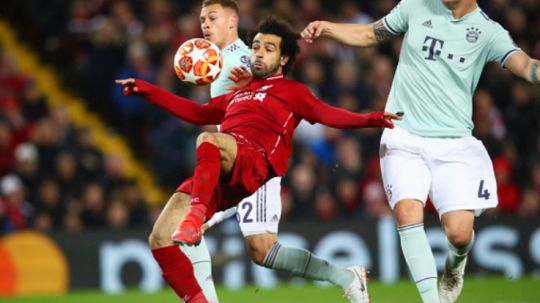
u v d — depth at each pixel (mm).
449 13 23484
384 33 24594
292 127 22812
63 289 39875
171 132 51656
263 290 39062
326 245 41500
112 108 55781
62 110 50031
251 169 21703
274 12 55750
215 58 23016
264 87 22859
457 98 23516
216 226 40938
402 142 23625
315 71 52219
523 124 52188
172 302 34906
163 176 51656
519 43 55969
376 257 41688
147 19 55781
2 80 52594
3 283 39531
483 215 45219
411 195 23234
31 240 40062
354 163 47281
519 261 42281
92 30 58688
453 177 23422
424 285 22703
